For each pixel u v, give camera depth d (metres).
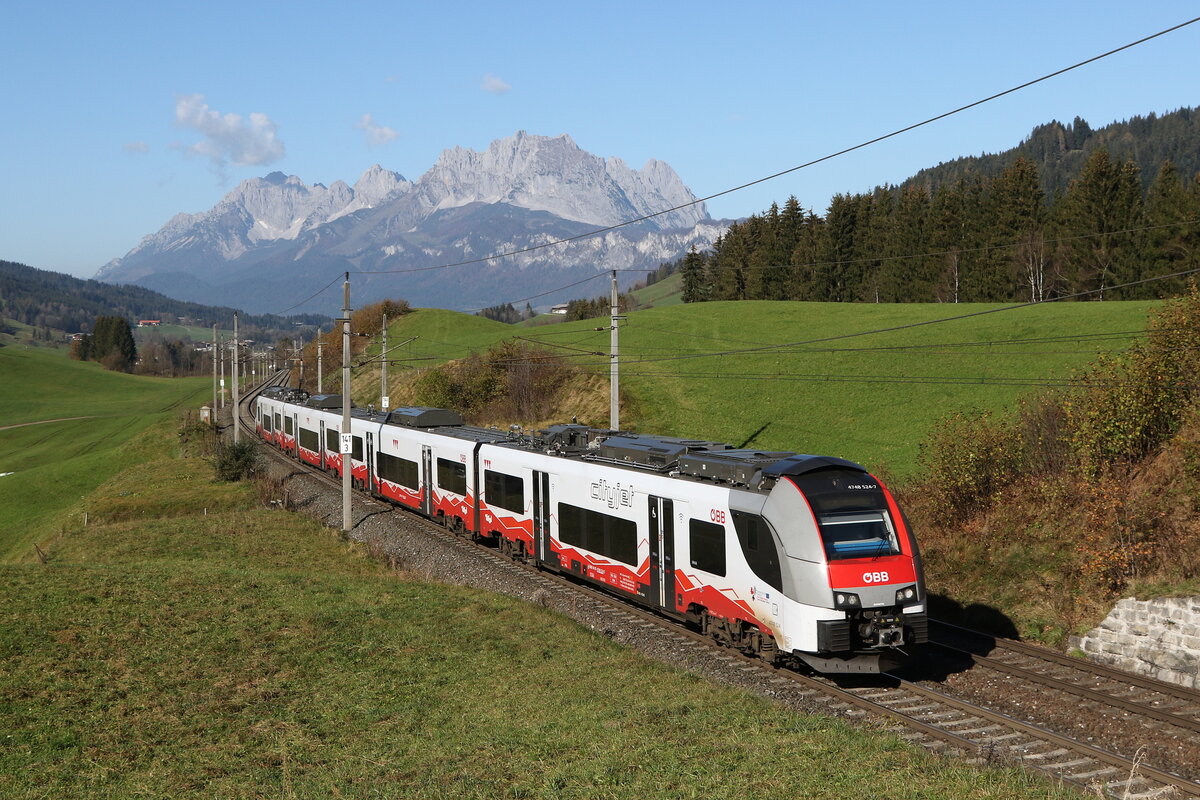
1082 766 13.14
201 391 155.38
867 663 16.67
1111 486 20.77
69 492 72.75
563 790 11.51
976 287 95.38
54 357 199.62
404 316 137.12
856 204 115.94
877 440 40.41
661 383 61.34
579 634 20.53
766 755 12.42
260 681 17.45
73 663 18.23
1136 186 82.94
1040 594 21.70
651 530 21.50
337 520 40.16
